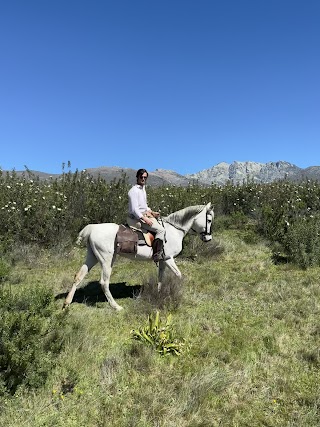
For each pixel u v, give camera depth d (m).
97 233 6.65
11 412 3.74
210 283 8.30
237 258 10.60
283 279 8.60
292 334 5.78
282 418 3.89
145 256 6.88
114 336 5.62
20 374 4.03
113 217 12.25
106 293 6.79
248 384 4.43
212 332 5.84
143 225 6.89
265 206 15.02
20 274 8.62
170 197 15.02
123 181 13.45
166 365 4.82
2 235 10.49
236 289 7.86
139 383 4.41
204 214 7.52
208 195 17.16
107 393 4.19
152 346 5.17
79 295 7.63
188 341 5.49
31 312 4.75
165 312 6.48
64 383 4.33
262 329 5.92
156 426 3.67
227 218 15.95
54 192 12.22
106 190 13.05
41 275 8.91
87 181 13.89
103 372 4.53
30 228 10.88
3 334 4.07
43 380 4.18
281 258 10.61
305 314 6.48
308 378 4.59
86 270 6.82
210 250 10.70
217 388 4.27
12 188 12.02
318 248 9.92
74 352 4.82
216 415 3.89
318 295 7.44
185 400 4.04
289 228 10.98
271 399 4.19
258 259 10.51
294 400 4.18
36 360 4.16
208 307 6.88
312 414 3.87
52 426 3.64
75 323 5.62
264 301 7.18
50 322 5.05
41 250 10.59
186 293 7.46
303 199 16.19
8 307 5.23
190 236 10.90
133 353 5.01
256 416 3.91
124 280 8.68
